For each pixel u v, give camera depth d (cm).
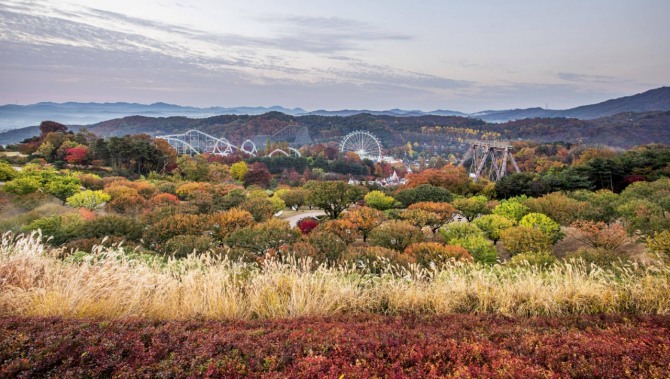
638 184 2833
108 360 264
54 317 341
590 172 4453
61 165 6328
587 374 262
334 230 1927
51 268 474
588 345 306
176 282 467
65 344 278
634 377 257
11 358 259
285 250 1099
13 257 470
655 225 1575
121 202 2864
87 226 1728
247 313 439
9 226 1952
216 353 284
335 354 286
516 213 2470
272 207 2914
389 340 316
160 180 5341
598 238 1708
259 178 7406
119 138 6862
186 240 1427
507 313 451
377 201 3125
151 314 415
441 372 267
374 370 263
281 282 501
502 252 1989
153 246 1627
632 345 304
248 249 1397
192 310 425
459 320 404
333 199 2880
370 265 917
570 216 2366
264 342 304
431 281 570
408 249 1302
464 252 1230
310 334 329
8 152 7725
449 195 3394
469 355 287
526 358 287
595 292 496
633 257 1462
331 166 12169
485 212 2817
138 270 483
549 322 401
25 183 2933
